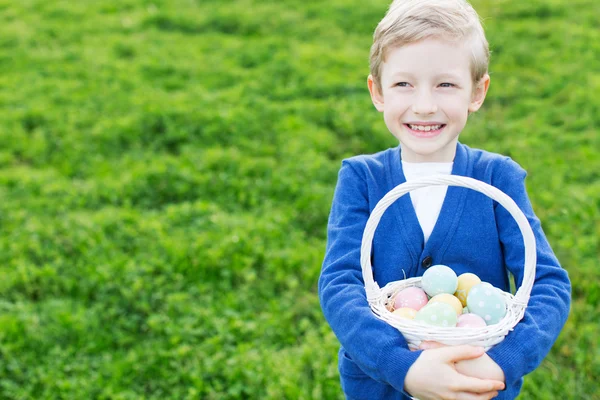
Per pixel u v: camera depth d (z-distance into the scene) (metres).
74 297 4.39
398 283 2.02
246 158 5.90
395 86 2.00
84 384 3.60
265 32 8.95
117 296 4.31
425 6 1.97
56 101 7.11
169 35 8.90
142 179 5.66
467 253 2.07
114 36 8.79
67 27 9.06
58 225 5.04
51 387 3.60
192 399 3.49
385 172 2.19
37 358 3.81
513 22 8.84
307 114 6.70
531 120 6.51
